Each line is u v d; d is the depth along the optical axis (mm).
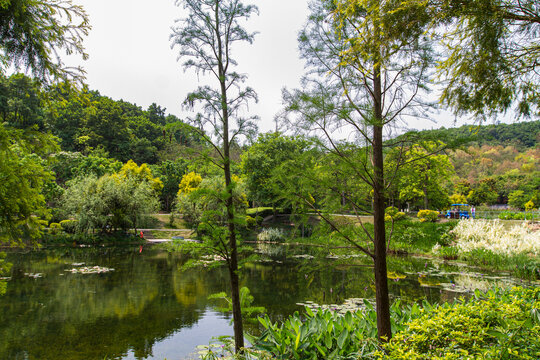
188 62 4496
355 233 4059
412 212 27031
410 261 14773
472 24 3127
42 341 6508
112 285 11359
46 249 20672
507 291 4672
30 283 11570
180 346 6211
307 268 4355
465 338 2826
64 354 5914
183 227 32406
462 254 15188
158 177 44812
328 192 3945
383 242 3607
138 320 7762
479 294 4531
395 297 8680
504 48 3273
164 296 9914
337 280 11398
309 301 8875
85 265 15398
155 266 15375
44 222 4215
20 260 16531
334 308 8039
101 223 25000
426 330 3010
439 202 27875
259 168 22922
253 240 25172
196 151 4520
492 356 2527
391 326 3846
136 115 78125
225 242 4398
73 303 9148
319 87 4035
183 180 35719
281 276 12852
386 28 3102
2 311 8406
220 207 4570
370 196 4172
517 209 34875
